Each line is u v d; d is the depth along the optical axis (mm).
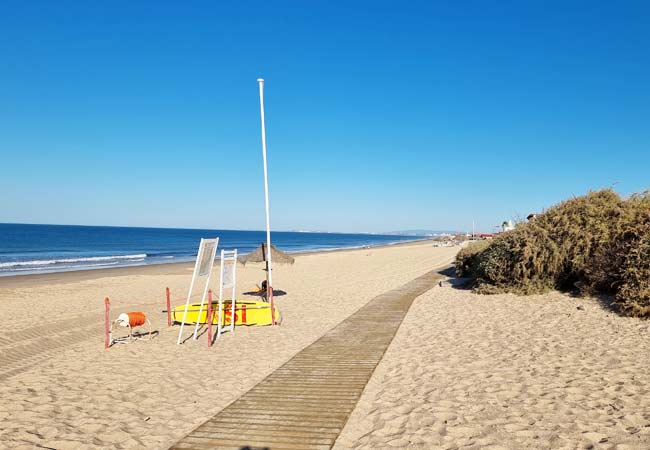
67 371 8203
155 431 5520
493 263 14945
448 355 8391
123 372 8094
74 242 89250
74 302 17312
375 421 5566
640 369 6777
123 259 49469
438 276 24516
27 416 6059
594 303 11086
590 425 5090
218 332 11000
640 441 4656
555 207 14594
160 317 14000
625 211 12500
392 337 10242
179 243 96188
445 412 5715
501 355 8125
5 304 16812
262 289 16438
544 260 13336
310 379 7312
